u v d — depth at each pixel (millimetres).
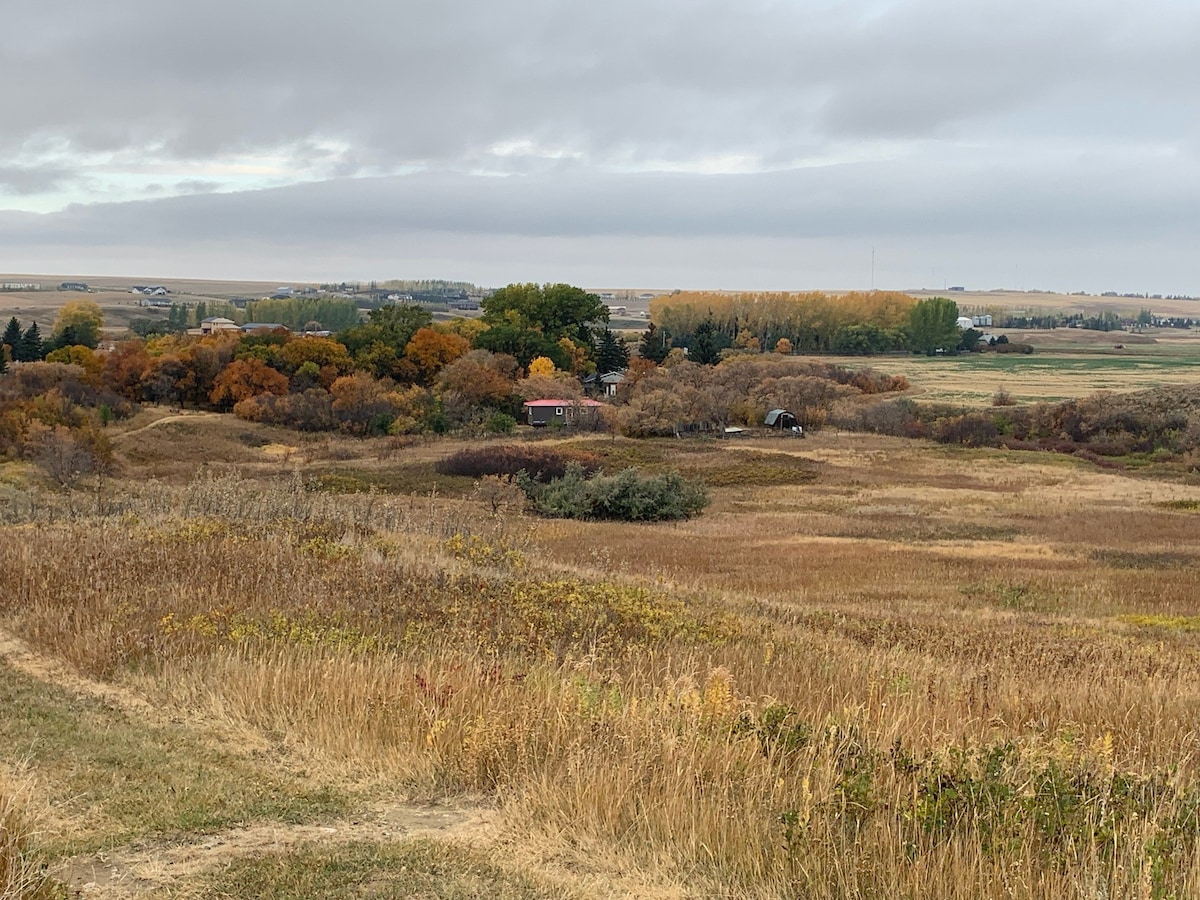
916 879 6398
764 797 7727
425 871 6809
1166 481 69062
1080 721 11508
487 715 9234
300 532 22609
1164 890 6199
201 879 6594
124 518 23000
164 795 8117
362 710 9703
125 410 85688
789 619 20703
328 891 6488
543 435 84688
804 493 60469
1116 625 24000
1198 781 8758
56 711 10398
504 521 41281
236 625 13414
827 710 11375
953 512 52531
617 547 38406
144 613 14305
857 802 7309
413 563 19938
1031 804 7324
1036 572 33469
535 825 7480
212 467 67688
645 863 6996
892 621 21781
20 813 7047
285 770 8812
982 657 17297
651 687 11594
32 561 17047
